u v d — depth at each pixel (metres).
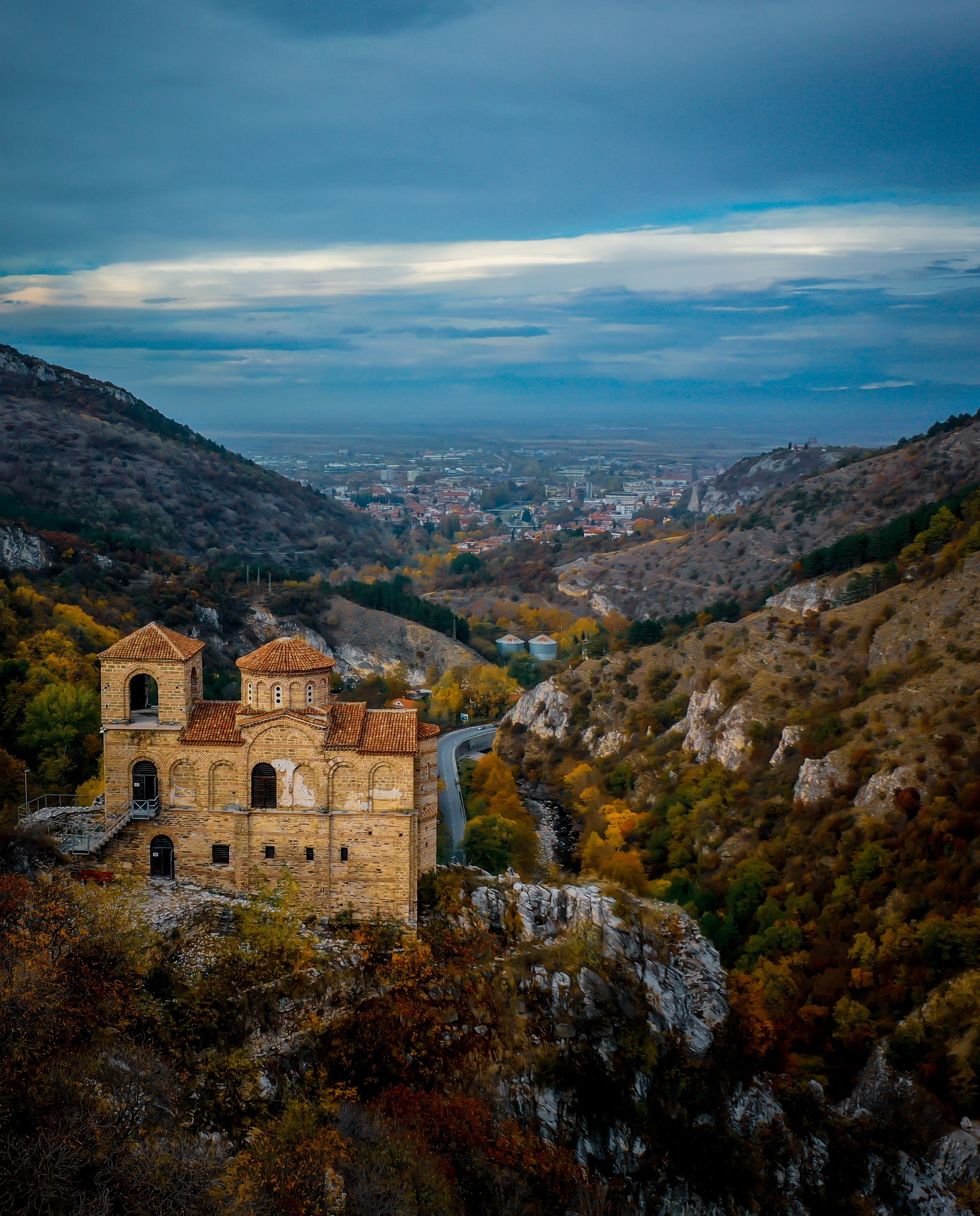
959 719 135.12
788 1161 78.25
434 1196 59.12
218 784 78.06
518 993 77.38
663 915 95.19
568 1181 66.94
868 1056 96.00
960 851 112.94
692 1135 75.94
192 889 77.81
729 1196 73.62
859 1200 77.19
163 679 77.56
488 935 81.25
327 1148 57.56
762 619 192.50
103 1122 50.34
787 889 125.88
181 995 66.31
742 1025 87.88
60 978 60.66
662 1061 79.56
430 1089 69.50
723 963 117.19
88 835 78.56
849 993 104.88
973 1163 81.25
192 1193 48.75
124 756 78.44
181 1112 57.16
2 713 113.75
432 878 82.25
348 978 72.06
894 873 118.75
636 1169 72.62
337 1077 67.44
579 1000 78.81
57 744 107.94
